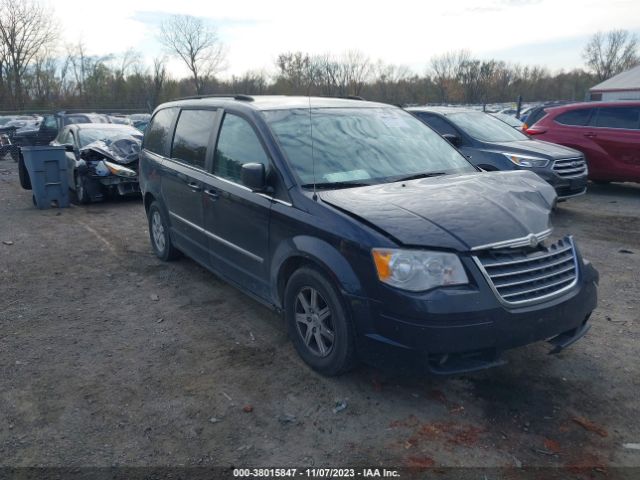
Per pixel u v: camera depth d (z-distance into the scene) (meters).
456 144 9.14
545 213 3.66
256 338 4.39
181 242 5.72
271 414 3.34
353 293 3.26
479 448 3.01
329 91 45.25
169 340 4.39
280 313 4.12
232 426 3.23
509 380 3.69
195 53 46.28
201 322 4.73
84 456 2.99
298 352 3.93
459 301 3.01
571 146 11.15
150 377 3.81
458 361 3.16
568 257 3.54
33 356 4.14
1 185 13.46
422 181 4.02
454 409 3.36
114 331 4.57
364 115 4.79
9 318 4.87
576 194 8.89
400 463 2.90
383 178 4.10
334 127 4.47
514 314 3.10
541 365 3.88
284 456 2.97
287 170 3.93
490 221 3.30
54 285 5.74
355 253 3.25
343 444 3.06
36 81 50.88
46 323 4.75
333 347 3.53
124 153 10.69
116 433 3.18
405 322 3.06
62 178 10.18
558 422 3.23
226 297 5.30
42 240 7.65
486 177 4.13
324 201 3.60
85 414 3.37
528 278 3.24
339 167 4.09
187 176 5.21
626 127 10.59
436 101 48.28
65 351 4.21
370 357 3.28
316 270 3.57
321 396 3.52
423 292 3.04
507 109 29.70
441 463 2.90
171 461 2.94
